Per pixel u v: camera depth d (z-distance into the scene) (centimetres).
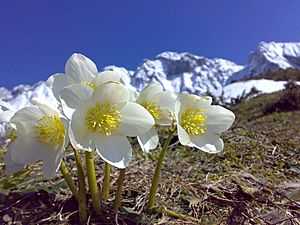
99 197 21
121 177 20
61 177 28
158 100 20
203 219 21
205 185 26
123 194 24
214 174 31
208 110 20
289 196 24
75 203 22
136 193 24
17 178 25
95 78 19
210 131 20
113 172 29
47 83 19
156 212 21
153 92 20
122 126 18
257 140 44
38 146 18
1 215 22
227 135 48
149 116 18
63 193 24
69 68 19
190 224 21
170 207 23
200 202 23
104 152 17
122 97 18
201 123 19
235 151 39
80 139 17
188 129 19
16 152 18
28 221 21
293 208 23
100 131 17
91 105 17
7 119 19
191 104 19
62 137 18
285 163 35
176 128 19
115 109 18
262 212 22
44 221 21
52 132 18
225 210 23
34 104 17
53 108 18
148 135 19
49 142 18
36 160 18
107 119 17
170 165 34
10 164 19
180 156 39
